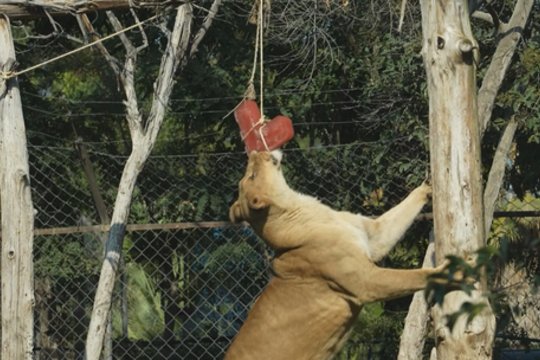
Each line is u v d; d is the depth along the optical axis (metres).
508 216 14.08
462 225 8.81
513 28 12.18
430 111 9.02
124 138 18.52
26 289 11.21
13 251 11.19
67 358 16.17
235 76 18.09
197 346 15.91
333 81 17.64
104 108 18.52
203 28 13.57
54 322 16.23
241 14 17.80
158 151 17.83
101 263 16.28
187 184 16.50
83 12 11.17
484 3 12.96
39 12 11.20
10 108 11.21
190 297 16.23
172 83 13.09
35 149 16.91
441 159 8.91
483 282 8.62
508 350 15.12
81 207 16.78
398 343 16.03
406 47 16.59
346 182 16.02
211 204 16.45
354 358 16.08
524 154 17.05
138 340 15.96
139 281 16.52
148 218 16.50
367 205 16.03
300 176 16.14
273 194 9.30
